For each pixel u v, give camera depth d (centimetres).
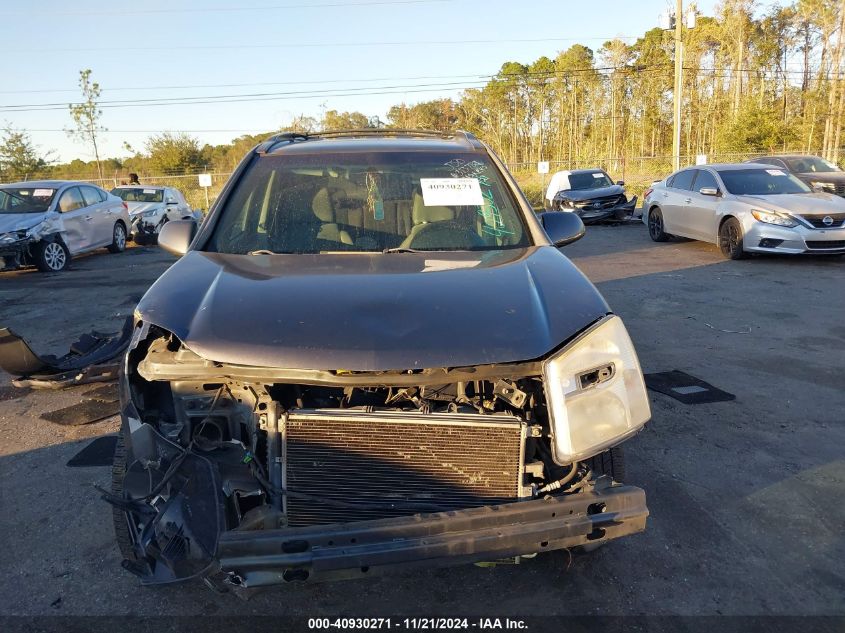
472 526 232
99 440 468
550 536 237
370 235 361
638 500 249
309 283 287
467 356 243
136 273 1220
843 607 291
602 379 257
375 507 247
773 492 389
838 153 3641
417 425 247
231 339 249
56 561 325
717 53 5478
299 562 221
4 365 530
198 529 237
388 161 412
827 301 868
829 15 4206
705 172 1349
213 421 257
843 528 353
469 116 7362
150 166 4684
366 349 242
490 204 388
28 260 1212
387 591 301
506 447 249
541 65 7144
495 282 291
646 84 5778
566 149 6656
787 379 581
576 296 283
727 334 726
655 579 310
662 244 1474
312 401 263
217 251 349
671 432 472
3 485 403
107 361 596
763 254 1263
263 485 247
